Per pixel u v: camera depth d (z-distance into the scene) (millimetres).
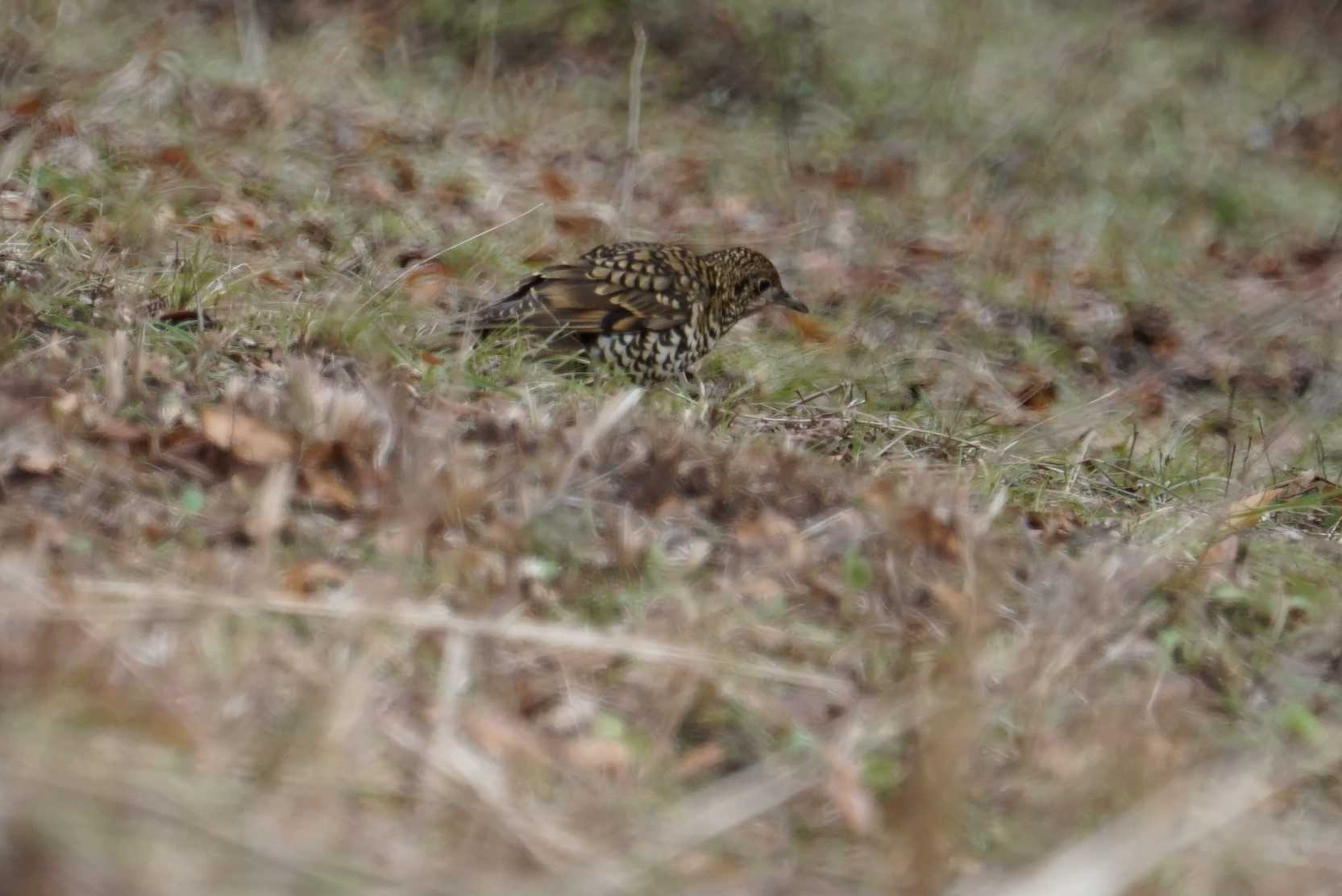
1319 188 29750
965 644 7688
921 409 14445
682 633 8336
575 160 22922
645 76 27344
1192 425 16266
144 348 11352
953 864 6777
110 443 9805
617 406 10453
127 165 16891
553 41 27547
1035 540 11000
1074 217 24844
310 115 21031
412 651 7832
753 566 9656
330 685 6855
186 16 25094
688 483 10750
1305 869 7312
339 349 12703
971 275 20234
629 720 7793
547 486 9977
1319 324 20312
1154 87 32156
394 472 9742
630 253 14445
